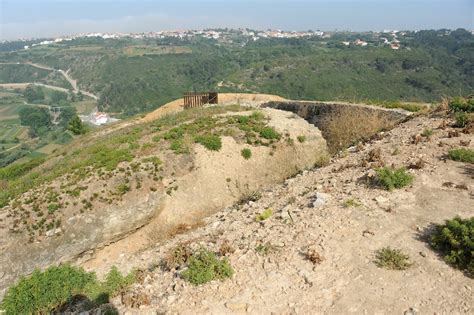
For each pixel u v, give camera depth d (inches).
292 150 678.5
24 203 515.5
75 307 270.8
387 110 702.5
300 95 3065.9
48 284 279.6
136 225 511.2
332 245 270.4
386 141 480.1
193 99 1185.4
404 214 295.9
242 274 257.1
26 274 440.5
